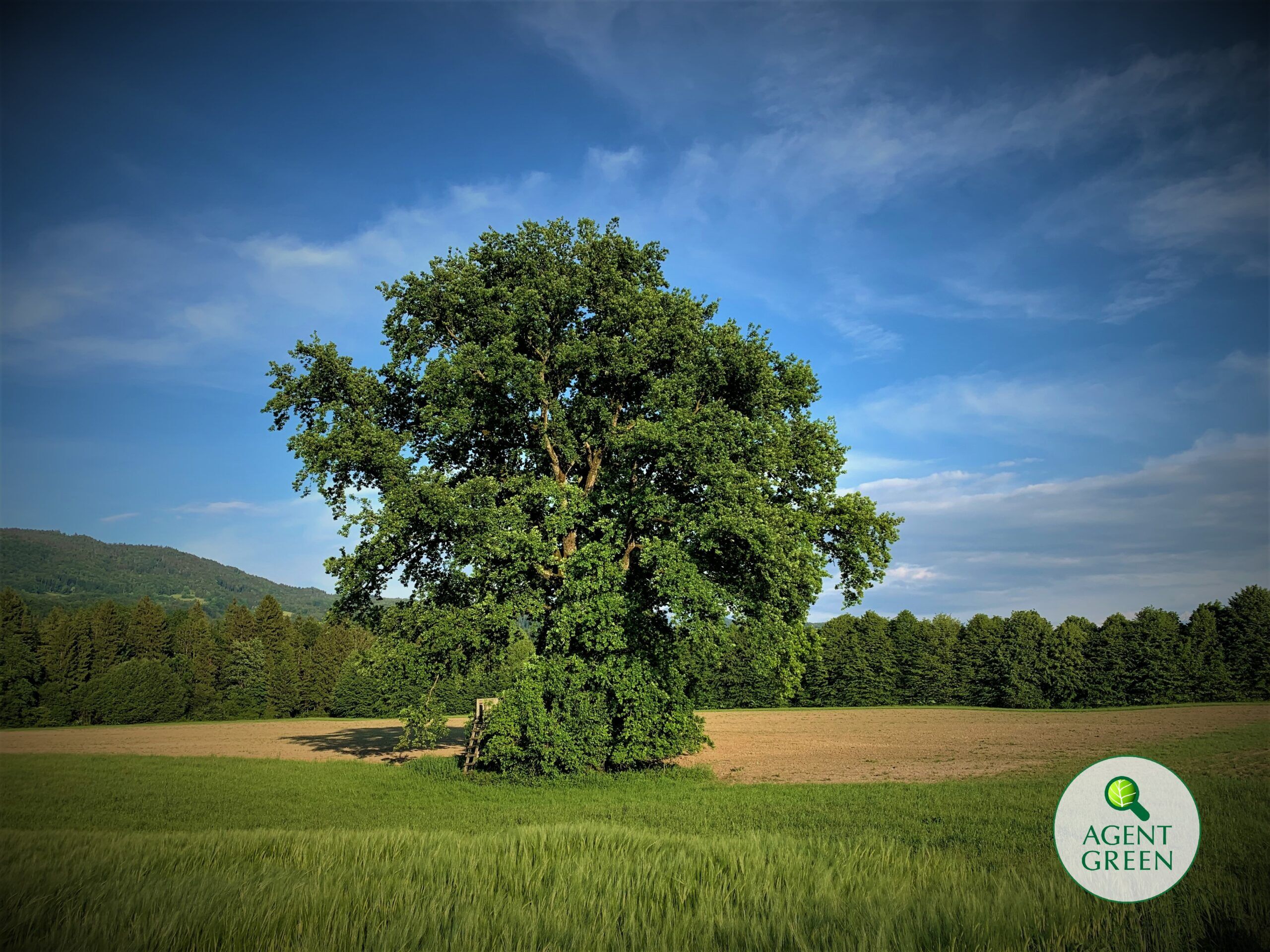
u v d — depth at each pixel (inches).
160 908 316.2
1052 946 280.5
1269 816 594.9
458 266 1139.3
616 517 1047.6
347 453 1051.3
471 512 1027.3
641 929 305.6
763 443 1047.0
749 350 1040.2
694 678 1170.6
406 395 1201.4
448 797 921.5
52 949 273.4
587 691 1069.1
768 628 1057.5
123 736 2113.7
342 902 326.0
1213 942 288.7
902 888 357.1
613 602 970.7
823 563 1202.6
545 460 1179.3
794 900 337.7
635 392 1146.0
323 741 1889.8
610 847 469.4
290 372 1119.6
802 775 1164.5
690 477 1011.3
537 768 1064.2
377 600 1180.5
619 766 1131.9
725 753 1530.5
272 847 475.8
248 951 274.5
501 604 1075.9
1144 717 2215.8
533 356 1165.7
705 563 1034.1
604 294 1119.6
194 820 759.7
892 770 1218.0
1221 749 1301.7
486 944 279.7
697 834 606.5
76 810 828.6
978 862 450.9
